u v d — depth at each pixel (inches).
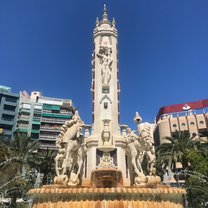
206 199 1819.6
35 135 3897.6
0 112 3759.8
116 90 1047.6
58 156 807.1
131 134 848.9
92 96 1067.9
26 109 3959.2
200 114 3907.5
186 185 1769.2
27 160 2054.6
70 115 4197.8
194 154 1755.7
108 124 935.0
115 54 1106.1
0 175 1727.4
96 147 916.6
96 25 1158.3
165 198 682.2
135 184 788.0
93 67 1114.7
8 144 2132.1
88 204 643.5
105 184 810.2
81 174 840.3
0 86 4089.6
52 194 663.8
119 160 895.1
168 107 4232.3
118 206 643.5
